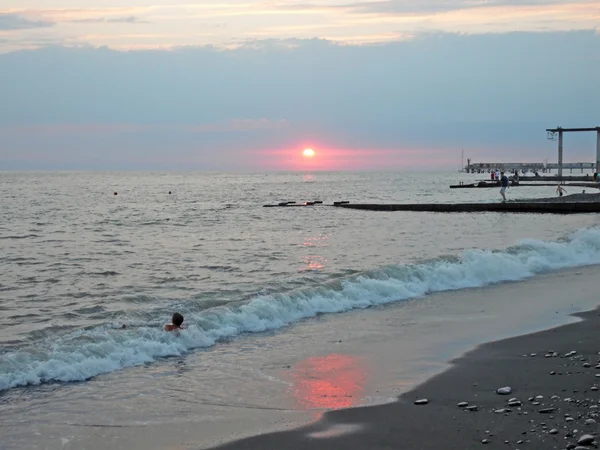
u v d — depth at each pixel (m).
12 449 8.10
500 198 69.25
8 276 22.03
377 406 9.45
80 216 54.22
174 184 160.62
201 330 13.70
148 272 22.61
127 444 8.25
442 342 13.23
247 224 44.34
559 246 25.72
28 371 10.79
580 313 15.87
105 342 12.27
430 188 115.19
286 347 12.94
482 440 7.96
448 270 20.45
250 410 9.43
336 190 115.44
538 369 11.02
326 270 22.34
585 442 7.64
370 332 14.18
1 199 84.44
